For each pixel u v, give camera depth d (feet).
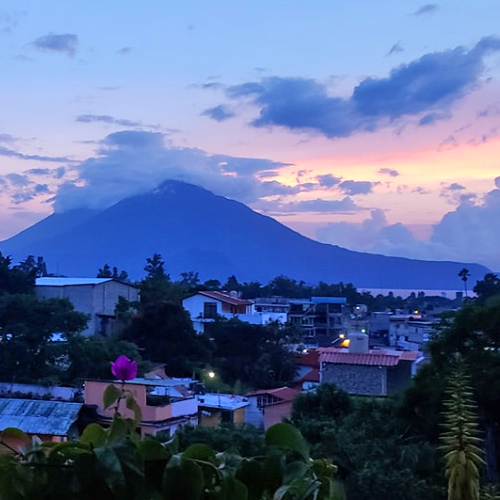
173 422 44.65
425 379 32.22
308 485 4.07
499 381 28.32
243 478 4.16
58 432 38.91
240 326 103.30
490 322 30.66
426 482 27.76
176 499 3.72
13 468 3.66
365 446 29.78
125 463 3.66
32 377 68.23
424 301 326.24
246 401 69.36
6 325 70.18
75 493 3.59
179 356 90.84
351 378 65.72
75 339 71.41
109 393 4.57
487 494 15.78
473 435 10.69
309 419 37.83
